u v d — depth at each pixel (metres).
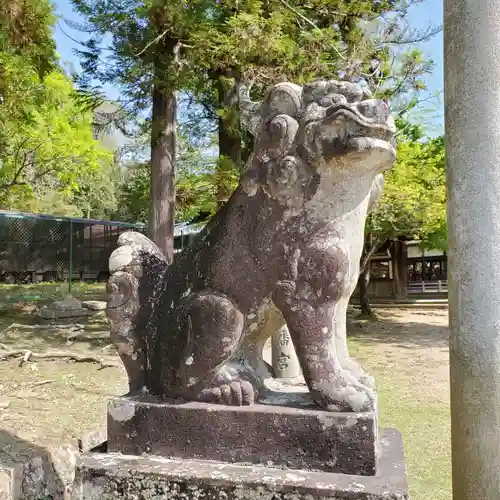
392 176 7.97
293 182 1.60
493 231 1.95
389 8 6.45
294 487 1.43
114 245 15.73
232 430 1.60
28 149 12.32
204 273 1.73
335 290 1.60
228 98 6.59
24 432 3.28
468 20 1.97
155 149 7.32
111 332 1.84
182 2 5.99
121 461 1.62
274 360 3.22
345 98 1.57
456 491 2.05
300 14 6.02
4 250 13.84
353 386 1.57
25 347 6.62
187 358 1.67
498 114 1.95
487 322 1.95
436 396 4.89
